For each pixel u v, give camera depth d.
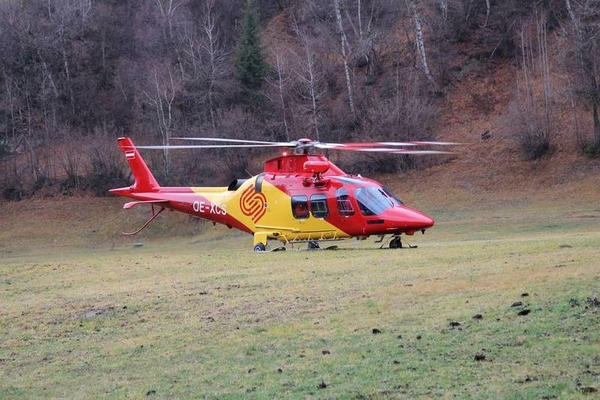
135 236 55.56
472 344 11.80
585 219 41.91
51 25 79.50
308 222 26.92
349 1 76.81
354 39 73.38
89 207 60.91
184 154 65.00
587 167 51.84
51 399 11.54
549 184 51.56
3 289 21.86
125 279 22.06
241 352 12.91
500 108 62.06
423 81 65.62
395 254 22.80
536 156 54.88
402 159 59.38
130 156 31.09
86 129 73.75
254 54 69.38
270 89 68.56
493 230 40.97
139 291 19.27
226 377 11.66
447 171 56.97
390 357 11.66
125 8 87.81
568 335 11.61
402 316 13.95
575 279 14.94
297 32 73.75
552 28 65.62
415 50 68.88
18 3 85.69
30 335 15.84
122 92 75.62
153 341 14.33
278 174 28.09
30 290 21.41
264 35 81.19
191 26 80.31
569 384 9.67
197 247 48.50
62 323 16.56
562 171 52.34
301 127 65.31
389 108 62.12
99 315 16.88
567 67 57.25
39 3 85.81
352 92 66.12
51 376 12.86
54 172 66.00
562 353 10.84
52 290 21.11
